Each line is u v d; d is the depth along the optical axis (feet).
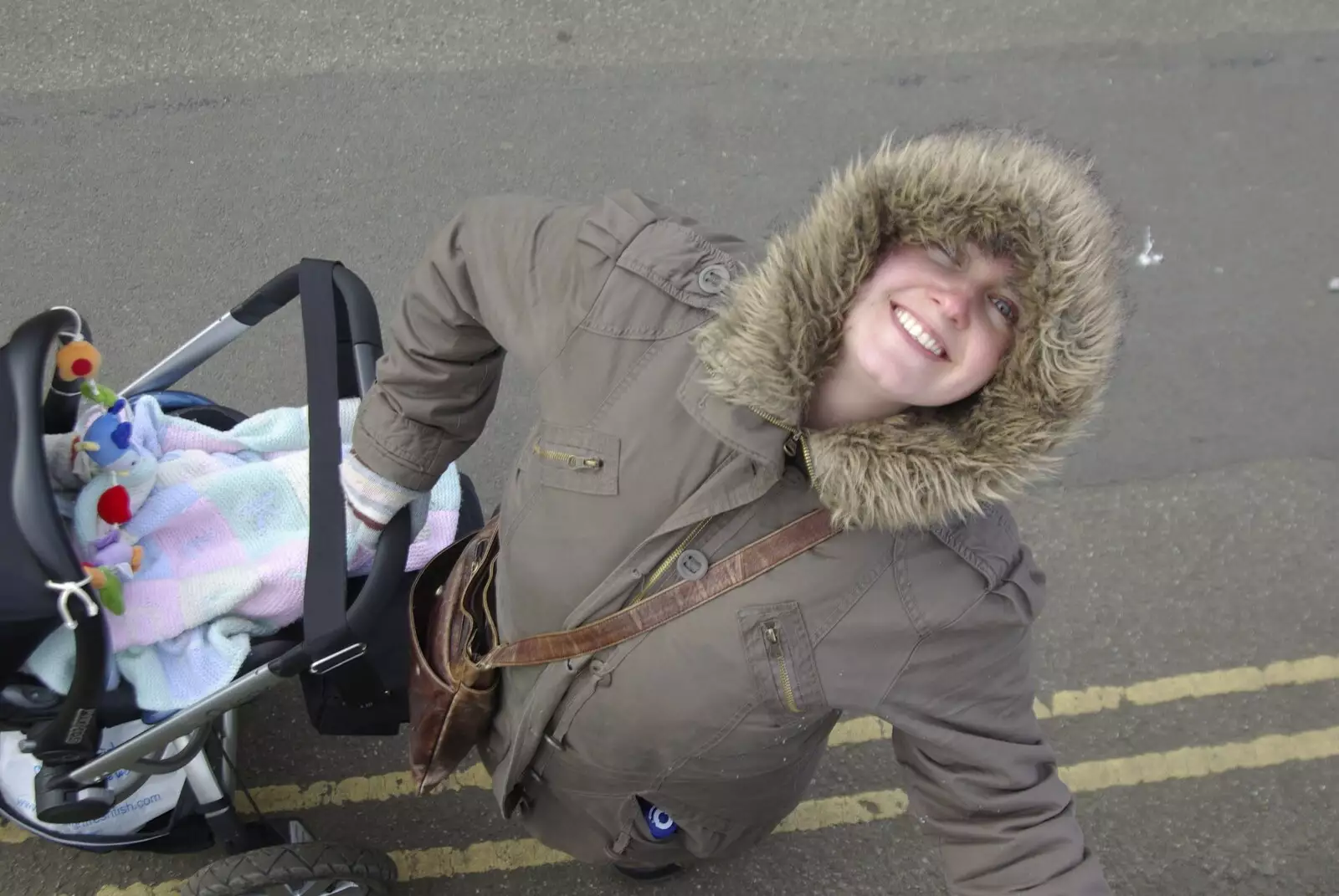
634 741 4.83
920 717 4.20
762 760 4.82
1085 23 12.30
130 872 7.99
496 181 10.67
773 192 11.03
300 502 6.18
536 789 5.94
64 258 9.84
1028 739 4.37
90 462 5.66
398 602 6.48
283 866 6.35
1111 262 3.45
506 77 11.09
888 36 11.89
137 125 10.43
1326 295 11.30
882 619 4.09
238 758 8.39
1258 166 11.88
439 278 5.18
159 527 5.87
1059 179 3.42
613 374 4.47
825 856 8.71
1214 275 11.25
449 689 5.43
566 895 8.32
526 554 4.82
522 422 9.77
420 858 8.32
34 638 4.86
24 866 7.89
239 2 10.98
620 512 4.43
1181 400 10.61
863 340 3.63
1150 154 11.78
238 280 9.98
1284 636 9.96
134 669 5.61
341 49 10.95
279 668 5.28
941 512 3.74
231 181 10.32
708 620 4.28
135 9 10.83
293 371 9.72
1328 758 9.55
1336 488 10.52
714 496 4.19
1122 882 8.95
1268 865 9.14
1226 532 10.21
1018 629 4.23
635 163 10.95
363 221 10.35
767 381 3.74
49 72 10.52
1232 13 12.60
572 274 4.64
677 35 11.53
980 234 3.42
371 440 5.37
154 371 6.65
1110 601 9.86
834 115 11.44
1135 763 9.36
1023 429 3.55
